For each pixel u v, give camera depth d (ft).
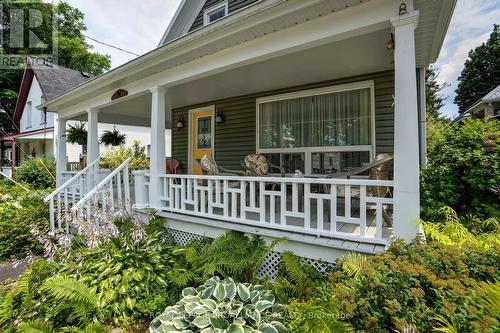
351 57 12.16
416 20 7.41
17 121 59.88
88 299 7.89
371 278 5.48
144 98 19.42
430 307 5.04
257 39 10.38
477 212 12.17
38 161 31.94
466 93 87.86
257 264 8.86
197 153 22.76
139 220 11.98
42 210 16.71
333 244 8.44
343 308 5.04
